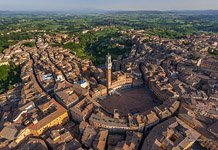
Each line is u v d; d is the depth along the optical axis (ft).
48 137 483.51
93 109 572.10
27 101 626.23
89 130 488.44
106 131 483.92
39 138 492.95
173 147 416.87
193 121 486.38
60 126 526.16
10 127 508.12
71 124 547.08
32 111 572.51
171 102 570.05
